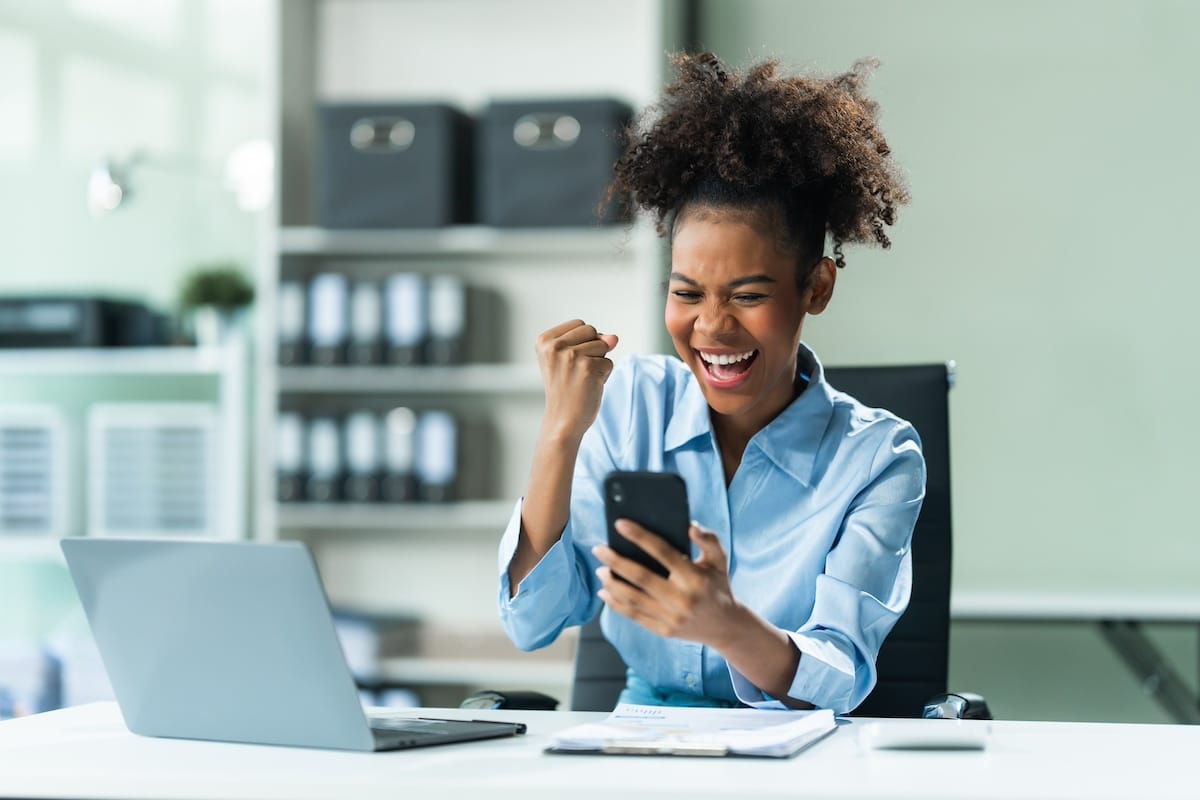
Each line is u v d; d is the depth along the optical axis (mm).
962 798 1063
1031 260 3709
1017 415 3713
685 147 1704
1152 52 3660
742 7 3822
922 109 3752
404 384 3531
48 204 4121
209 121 4055
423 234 3504
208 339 3918
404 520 3541
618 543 1331
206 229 4051
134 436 3891
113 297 4074
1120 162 3676
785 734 1296
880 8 3766
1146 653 3111
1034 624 3691
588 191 3412
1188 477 3645
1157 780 1130
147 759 1244
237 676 1296
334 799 1136
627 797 1091
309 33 3811
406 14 3797
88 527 3992
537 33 3736
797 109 1687
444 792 1121
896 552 1688
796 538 1757
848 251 3781
